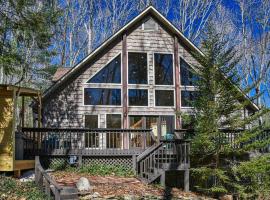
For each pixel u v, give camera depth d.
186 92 21.67
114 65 21.23
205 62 15.34
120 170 17.00
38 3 20.66
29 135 16.77
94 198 11.58
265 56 31.23
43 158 16.92
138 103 21.09
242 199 15.12
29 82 32.50
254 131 15.62
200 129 15.00
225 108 15.20
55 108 20.25
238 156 16.56
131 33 21.62
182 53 22.05
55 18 19.14
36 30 18.02
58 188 9.88
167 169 14.93
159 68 21.72
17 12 17.28
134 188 13.66
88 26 39.72
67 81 20.61
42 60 28.34
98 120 20.56
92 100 20.69
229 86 15.23
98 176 15.73
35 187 11.94
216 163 15.02
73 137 18.17
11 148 13.32
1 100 13.65
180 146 15.63
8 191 11.07
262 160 14.91
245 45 32.38
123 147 19.00
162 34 22.00
